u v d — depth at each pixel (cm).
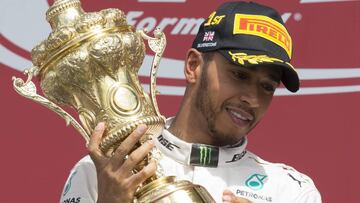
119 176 982
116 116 1027
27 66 1686
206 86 1130
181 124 1173
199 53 1155
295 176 1210
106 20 1055
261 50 1103
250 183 1169
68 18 1063
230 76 1116
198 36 1178
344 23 1720
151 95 1080
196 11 1716
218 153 1162
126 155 997
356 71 1708
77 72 1032
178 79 1702
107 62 1034
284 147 1691
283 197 1172
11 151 1659
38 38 1697
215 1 1716
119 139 1010
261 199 1157
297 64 1711
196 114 1154
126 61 1054
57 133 1672
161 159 1135
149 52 1705
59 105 1087
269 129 1694
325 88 1708
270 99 1135
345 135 1691
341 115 1697
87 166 1166
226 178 1162
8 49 1691
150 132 1038
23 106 1673
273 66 1102
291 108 1703
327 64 1711
